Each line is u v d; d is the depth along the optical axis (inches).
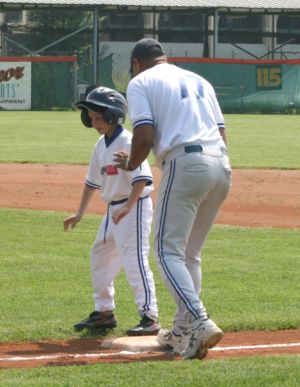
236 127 4306.1
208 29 6884.8
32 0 6043.3
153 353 803.4
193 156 743.1
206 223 785.6
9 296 1059.9
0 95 5693.9
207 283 1138.7
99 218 1644.9
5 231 1503.4
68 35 6299.2
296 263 1279.5
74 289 1101.7
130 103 756.0
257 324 927.7
